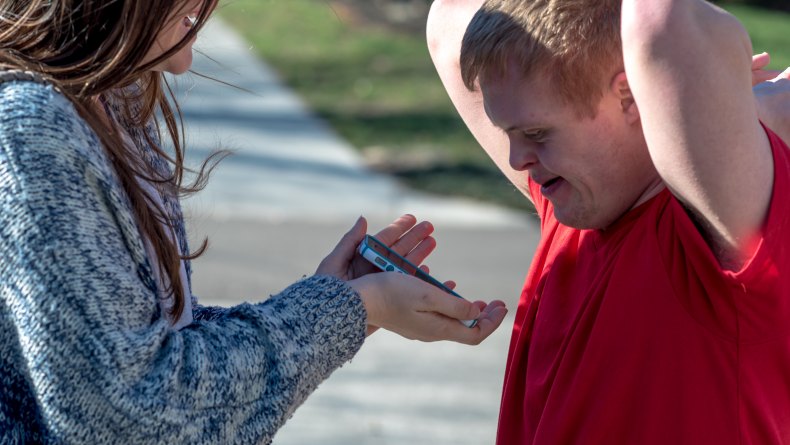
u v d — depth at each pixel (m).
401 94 15.62
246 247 8.89
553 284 2.09
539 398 2.03
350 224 9.78
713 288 1.76
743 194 1.66
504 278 8.37
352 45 19.45
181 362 1.75
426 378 6.21
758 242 1.69
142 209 1.85
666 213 1.84
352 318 1.93
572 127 1.83
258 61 17.61
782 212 1.69
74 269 1.66
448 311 2.05
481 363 6.49
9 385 1.70
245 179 10.92
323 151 12.21
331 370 1.91
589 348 1.90
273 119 13.61
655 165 1.71
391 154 12.14
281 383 1.83
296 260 8.64
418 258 2.28
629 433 1.87
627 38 1.68
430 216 10.07
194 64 16.05
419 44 19.91
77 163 1.71
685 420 1.82
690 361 1.81
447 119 14.00
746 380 1.80
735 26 1.66
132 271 1.75
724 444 1.81
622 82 1.80
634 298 1.86
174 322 1.94
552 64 1.78
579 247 2.06
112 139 1.84
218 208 9.98
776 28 20.53
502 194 10.73
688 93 1.62
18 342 1.68
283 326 1.86
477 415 5.73
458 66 2.43
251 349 1.82
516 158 1.90
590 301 1.93
